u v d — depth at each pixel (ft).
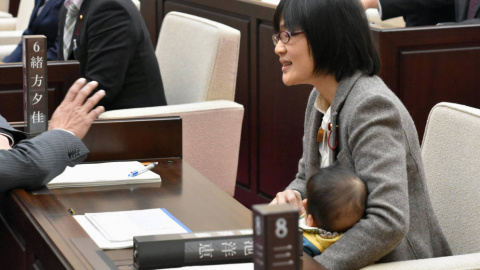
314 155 16.71
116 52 26.96
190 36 28.25
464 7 27.55
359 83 15.17
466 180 16.35
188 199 15.85
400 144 14.56
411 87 24.62
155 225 14.07
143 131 18.76
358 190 14.15
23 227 14.62
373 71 15.44
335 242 14.33
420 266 13.93
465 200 16.33
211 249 12.29
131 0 27.73
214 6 33.91
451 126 16.84
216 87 27.22
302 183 17.79
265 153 31.09
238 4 31.89
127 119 18.62
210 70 27.07
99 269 12.02
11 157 15.23
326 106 16.20
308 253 14.60
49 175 15.56
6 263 16.06
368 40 15.34
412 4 28.40
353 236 14.07
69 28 28.09
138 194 16.12
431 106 24.86
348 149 15.14
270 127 30.60
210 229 14.15
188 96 27.86
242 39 31.81
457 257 14.28
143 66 27.50
